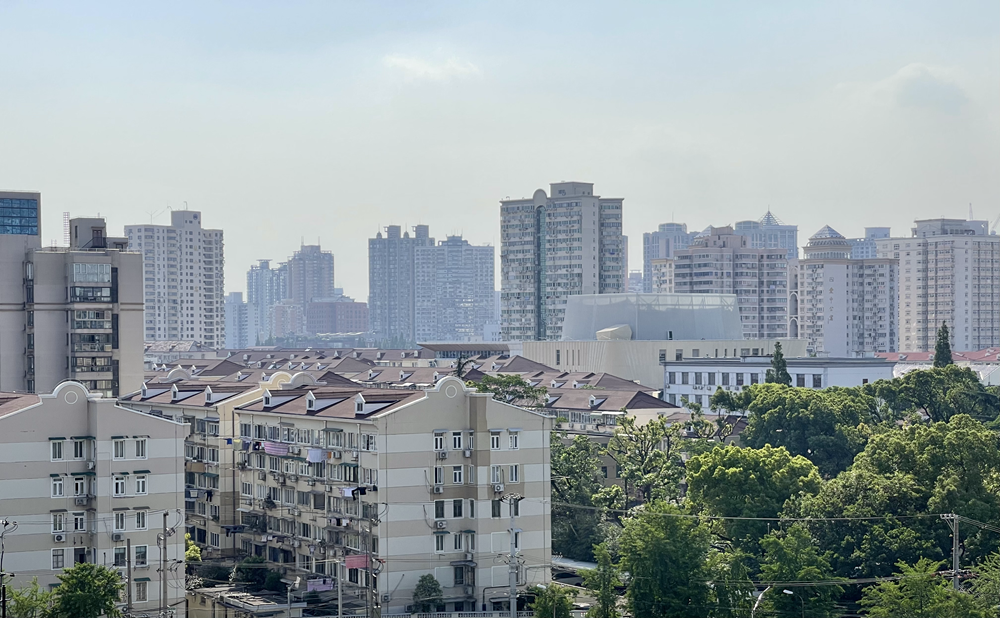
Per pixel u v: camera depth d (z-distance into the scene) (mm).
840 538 135625
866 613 126250
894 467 145875
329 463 144500
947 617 109250
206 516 169500
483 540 137000
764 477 145125
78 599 108375
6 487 124312
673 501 160250
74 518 127312
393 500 135000
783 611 118562
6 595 107688
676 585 119250
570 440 199875
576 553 157250
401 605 134375
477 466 137250
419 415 136500
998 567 120438
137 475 128875
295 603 137625
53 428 126750
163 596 123250
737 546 139625
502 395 183500
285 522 154500
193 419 174000
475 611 135125
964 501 136125
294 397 163250
